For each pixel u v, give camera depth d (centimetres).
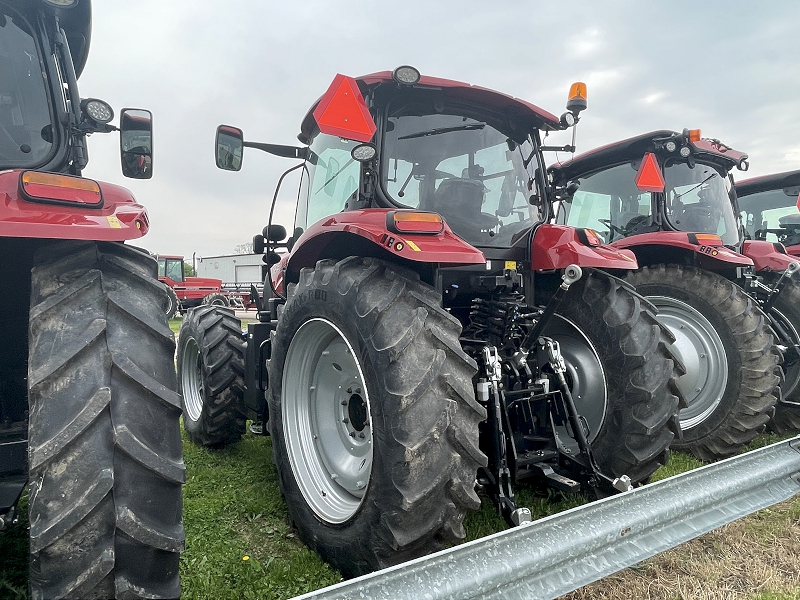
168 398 153
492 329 293
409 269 234
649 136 473
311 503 258
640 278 438
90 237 153
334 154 320
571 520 176
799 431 476
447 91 279
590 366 306
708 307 407
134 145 217
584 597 222
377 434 208
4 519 172
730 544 269
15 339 227
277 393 283
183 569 239
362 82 260
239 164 348
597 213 517
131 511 141
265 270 459
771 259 511
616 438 289
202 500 313
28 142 193
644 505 195
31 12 198
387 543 203
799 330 493
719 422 398
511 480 268
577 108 319
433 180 285
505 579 157
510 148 312
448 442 202
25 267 199
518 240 311
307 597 128
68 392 142
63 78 206
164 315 168
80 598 135
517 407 289
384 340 207
